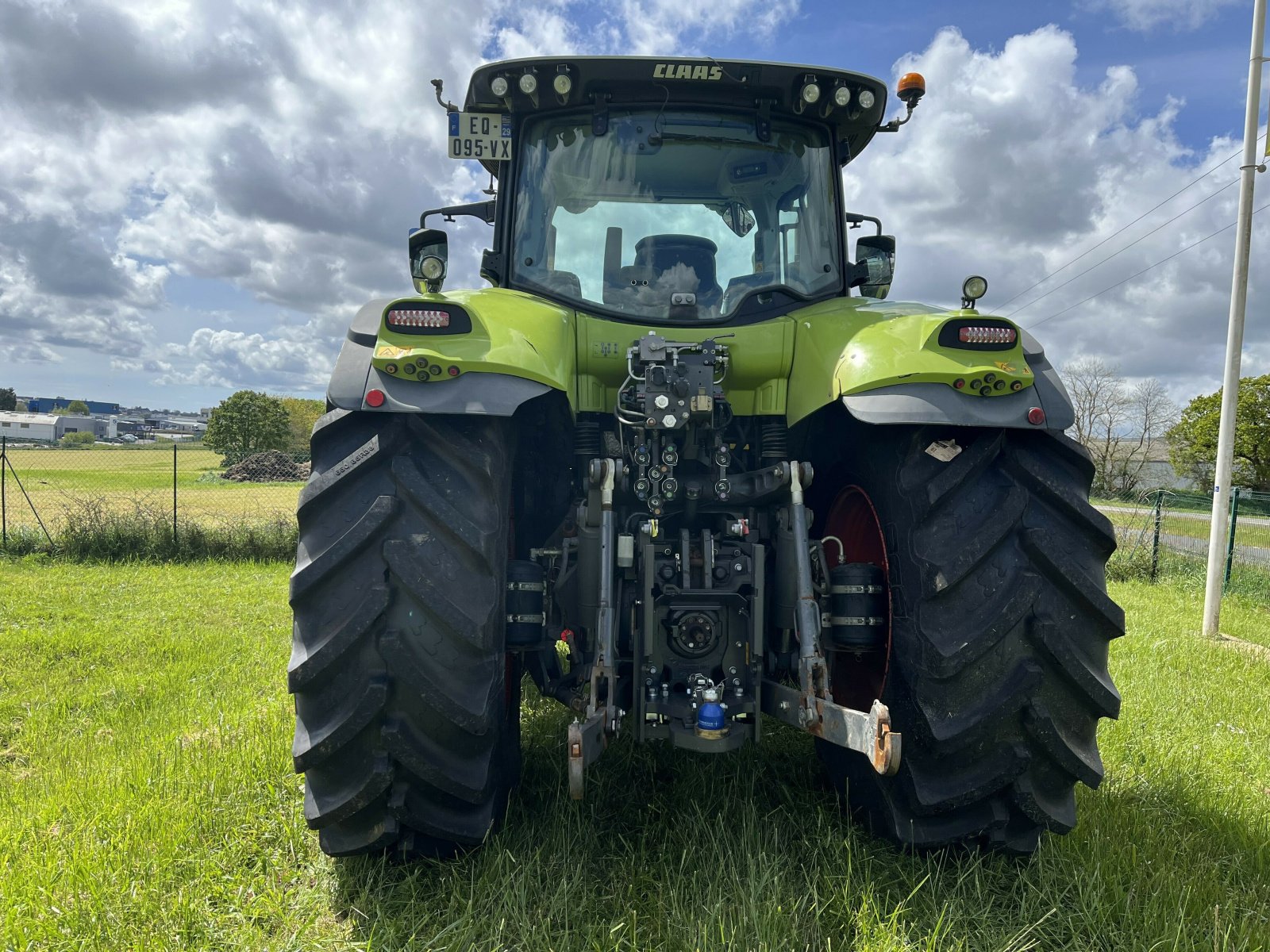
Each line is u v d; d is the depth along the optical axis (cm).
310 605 211
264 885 230
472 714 208
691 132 303
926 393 219
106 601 725
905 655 224
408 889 221
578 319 270
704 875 228
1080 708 221
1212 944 208
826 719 220
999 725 216
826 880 224
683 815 266
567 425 287
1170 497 1310
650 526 246
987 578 219
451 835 219
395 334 217
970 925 211
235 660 497
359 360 220
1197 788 308
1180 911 212
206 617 651
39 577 880
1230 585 985
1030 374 219
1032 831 233
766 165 307
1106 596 219
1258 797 307
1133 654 550
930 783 221
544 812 267
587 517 250
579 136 305
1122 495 3312
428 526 211
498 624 218
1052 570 218
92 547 1045
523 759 312
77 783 292
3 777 314
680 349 248
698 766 305
